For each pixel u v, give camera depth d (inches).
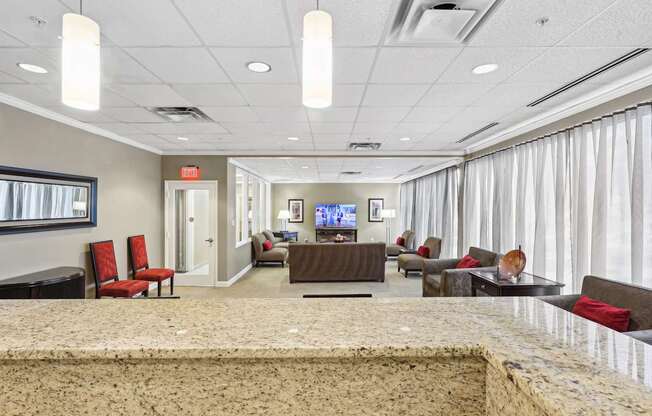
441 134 182.4
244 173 295.7
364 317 47.1
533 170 158.7
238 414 37.2
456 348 37.0
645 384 28.4
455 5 67.7
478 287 146.8
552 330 42.2
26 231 127.0
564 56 90.2
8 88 111.6
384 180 429.7
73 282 130.1
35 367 37.1
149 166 218.7
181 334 40.3
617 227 113.3
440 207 298.8
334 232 449.4
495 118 151.2
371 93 118.3
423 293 203.0
